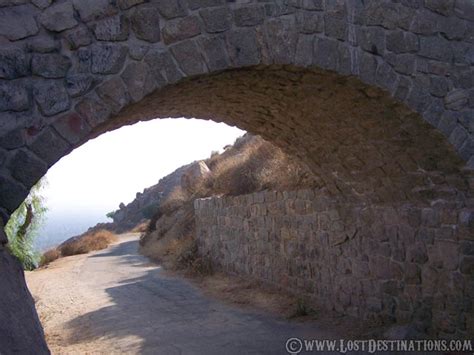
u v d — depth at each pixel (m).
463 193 6.59
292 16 5.22
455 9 6.21
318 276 9.31
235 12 5.00
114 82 4.55
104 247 31.20
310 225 9.49
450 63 6.18
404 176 7.11
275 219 10.77
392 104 5.99
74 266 20.97
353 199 8.36
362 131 6.87
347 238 8.52
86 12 4.47
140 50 4.65
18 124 4.25
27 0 4.32
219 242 14.01
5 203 4.21
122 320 9.79
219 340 7.96
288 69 5.39
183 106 6.71
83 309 11.27
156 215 28.38
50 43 4.36
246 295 11.02
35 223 13.96
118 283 14.70
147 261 19.50
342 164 7.87
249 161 13.60
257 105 7.01
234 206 12.86
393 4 5.80
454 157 6.32
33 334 3.73
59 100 4.37
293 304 9.70
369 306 8.06
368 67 5.65
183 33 4.80
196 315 9.78
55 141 4.35
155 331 8.78
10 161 4.22
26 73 4.29
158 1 4.73
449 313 6.71
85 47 4.47
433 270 6.94
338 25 5.44
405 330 7.02
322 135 7.51
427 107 6.05
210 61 4.90
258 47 5.07
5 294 3.72
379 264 7.86
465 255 6.47
